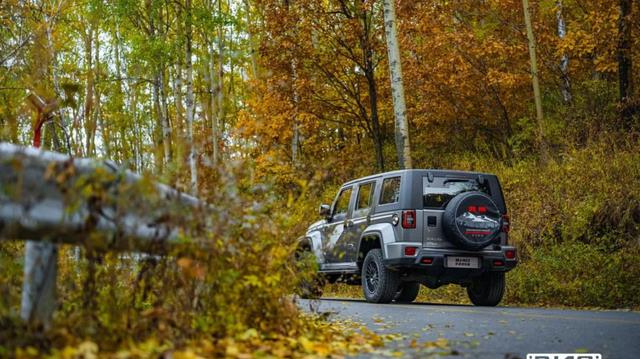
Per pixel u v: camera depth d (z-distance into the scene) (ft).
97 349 13.20
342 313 30.86
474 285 40.47
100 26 102.37
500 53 67.97
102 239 13.58
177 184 17.28
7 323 13.06
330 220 44.80
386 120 82.69
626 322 26.04
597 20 63.31
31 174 12.78
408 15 73.05
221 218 17.83
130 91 109.91
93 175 13.47
